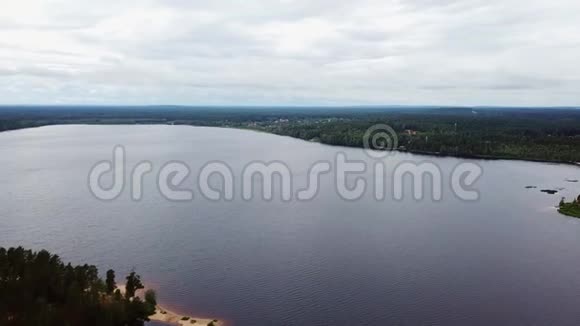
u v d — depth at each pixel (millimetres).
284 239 114250
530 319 77625
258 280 90562
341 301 82812
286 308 80062
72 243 109312
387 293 86125
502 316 78562
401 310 79938
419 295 85500
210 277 91500
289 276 92500
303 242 112188
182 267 96125
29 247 106312
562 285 90188
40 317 66000
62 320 67000
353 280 91250
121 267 95812
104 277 90125
